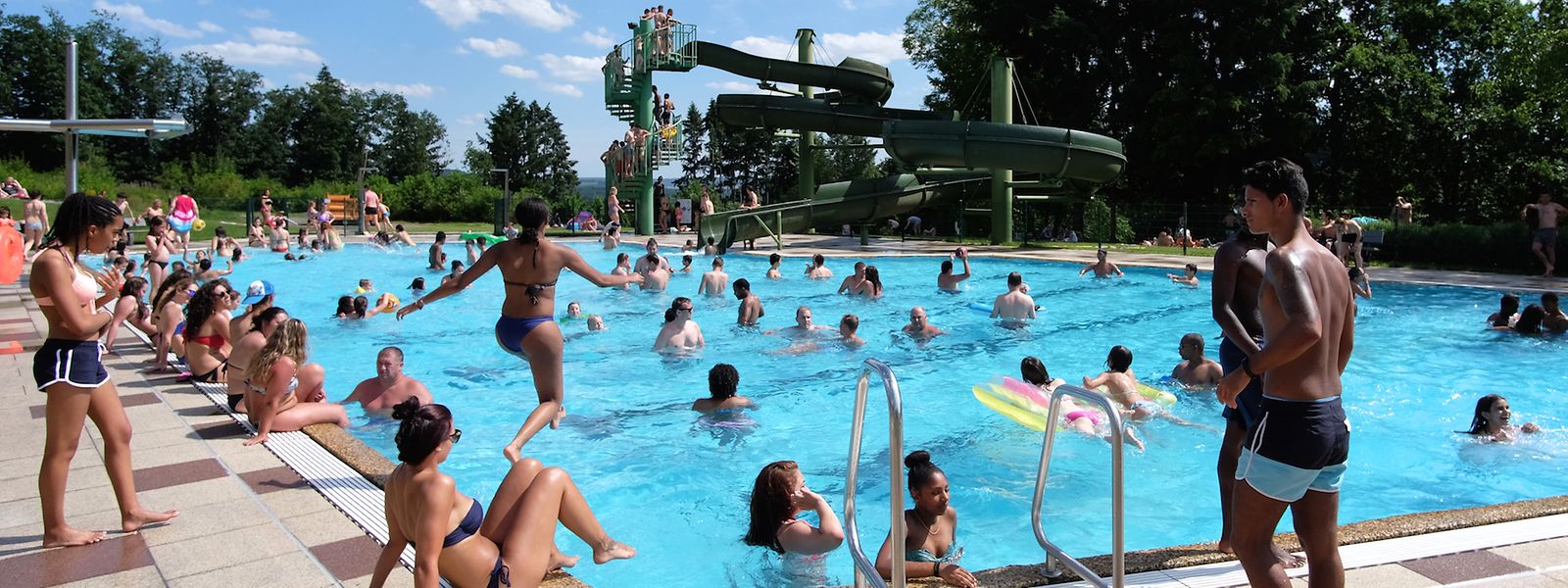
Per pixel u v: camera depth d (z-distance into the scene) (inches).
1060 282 674.2
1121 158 900.6
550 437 278.2
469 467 247.9
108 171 2534.5
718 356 401.4
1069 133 853.8
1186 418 284.0
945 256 870.4
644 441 274.1
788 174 2573.8
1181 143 1204.5
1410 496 223.1
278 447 229.1
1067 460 247.9
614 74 1217.4
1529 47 1045.8
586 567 181.2
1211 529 202.1
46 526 162.7
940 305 559.2
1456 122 1262.3
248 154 3090.6
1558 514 173.0
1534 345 415.2
